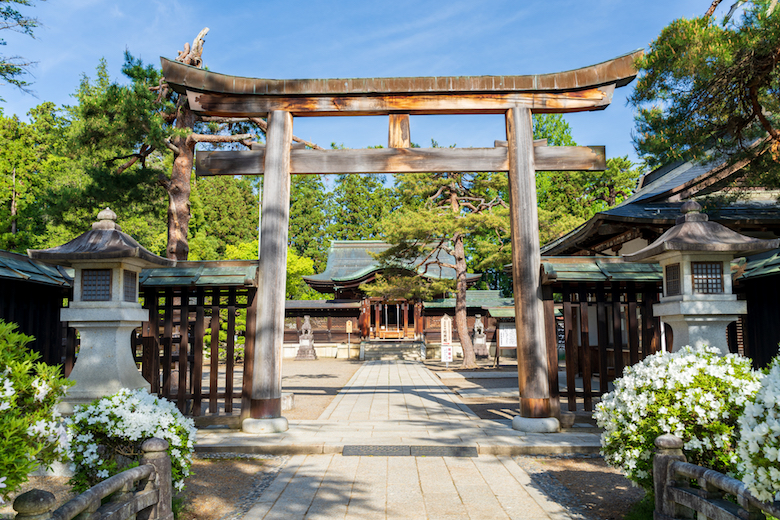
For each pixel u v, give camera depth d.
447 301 30.98
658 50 7.73
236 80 8.68
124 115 12.03
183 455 4.72
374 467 6.28
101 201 14.84
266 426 7.78
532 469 6.20
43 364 3.37
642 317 8.51
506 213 21.25
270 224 8.38
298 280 38.28
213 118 15.20
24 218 26.66
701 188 10.48
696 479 3.64
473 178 23.30
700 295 5.99
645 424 4.34
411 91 8.68
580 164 8.62
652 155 9.14
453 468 6.23
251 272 8.18
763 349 8.28
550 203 37.00
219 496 5.22
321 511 4.79
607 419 4.80
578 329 16.03
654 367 4.70
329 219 57.75
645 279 8.02
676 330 6.31
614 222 10.80
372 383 16.22
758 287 8.43
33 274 7.64
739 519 3.17
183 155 14.96
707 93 8.30
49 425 3.14
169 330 8.24
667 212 10.61
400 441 7.20
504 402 11.65
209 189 52.69
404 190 23.22
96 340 6.27
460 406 10.94
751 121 8.59
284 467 6.30
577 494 5.23
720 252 6.01
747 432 2.85
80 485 4.44
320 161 8.73
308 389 14.54
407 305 33.38
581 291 8.35
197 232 40.25
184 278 8.11
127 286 6.55
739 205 10.95
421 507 4.89
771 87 8.07
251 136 14.85
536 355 8.05
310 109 8.76
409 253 23.53
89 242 6.39
